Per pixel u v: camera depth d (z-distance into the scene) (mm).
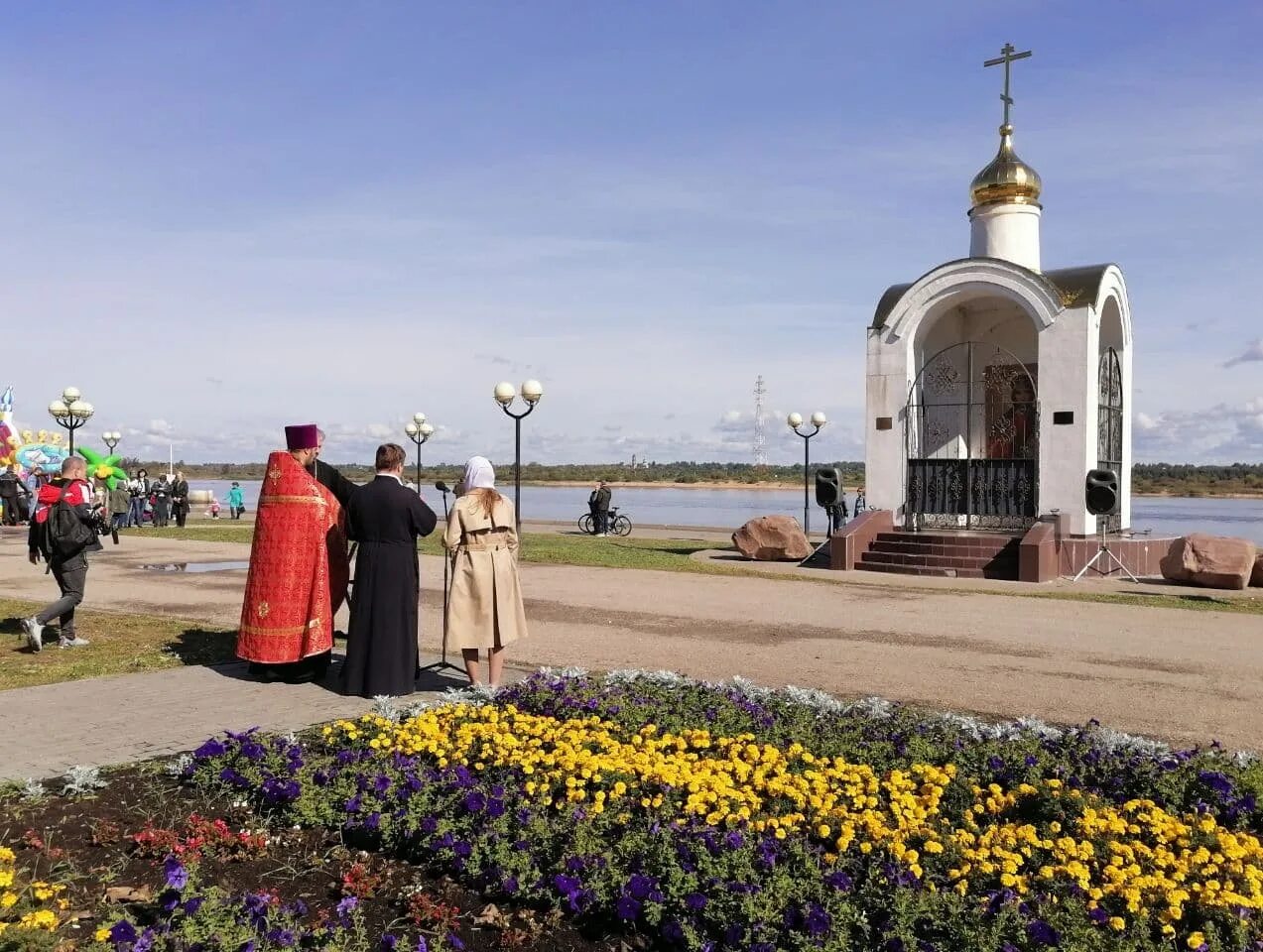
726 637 11328
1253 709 8031
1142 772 5707
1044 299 19156
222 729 6883
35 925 3834
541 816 4863
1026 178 21828
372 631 7820
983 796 5430
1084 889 4195
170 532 29969
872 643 10992
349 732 6199
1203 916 4109
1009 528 19797
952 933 3852
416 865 4785
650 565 19328
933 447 22375
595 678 7895
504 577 8016
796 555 20812
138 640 10461
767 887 4172
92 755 6270
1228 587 16484
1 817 5219
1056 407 19031
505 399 21281
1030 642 11109
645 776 5293
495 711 6660
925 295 20406
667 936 3988
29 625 9578
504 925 4215
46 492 9867
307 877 4656
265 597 8328
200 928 3848
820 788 5211
